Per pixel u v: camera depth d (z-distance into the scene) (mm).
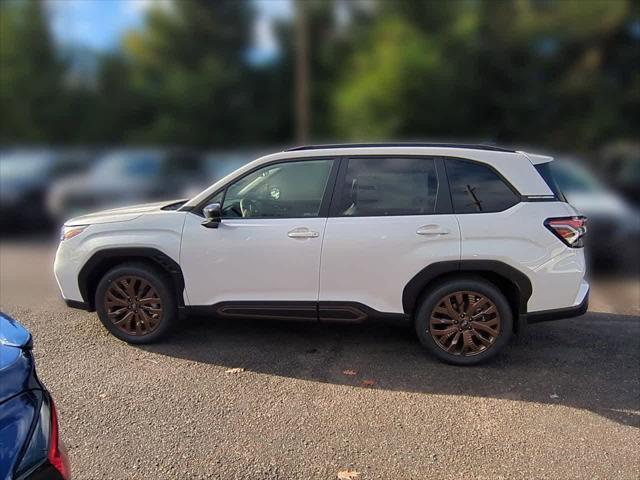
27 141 23562
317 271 4168
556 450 3156
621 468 2992
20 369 2084
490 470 2967
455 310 4207
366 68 18828
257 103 27344
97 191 10594
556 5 20938
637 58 20734
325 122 21703
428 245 4074
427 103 18172
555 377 4098
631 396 3816
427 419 3477
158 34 27047
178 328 4957
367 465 3000
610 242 7203
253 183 4344
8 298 5828
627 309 5793
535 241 4035
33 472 1830
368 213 4180
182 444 3156
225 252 4242
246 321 5172
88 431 3264
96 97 24984
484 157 4176
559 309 4105
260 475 2896
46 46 23875
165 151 12617
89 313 5301
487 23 20484
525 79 20797
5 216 10062
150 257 4371
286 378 4020
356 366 4246
